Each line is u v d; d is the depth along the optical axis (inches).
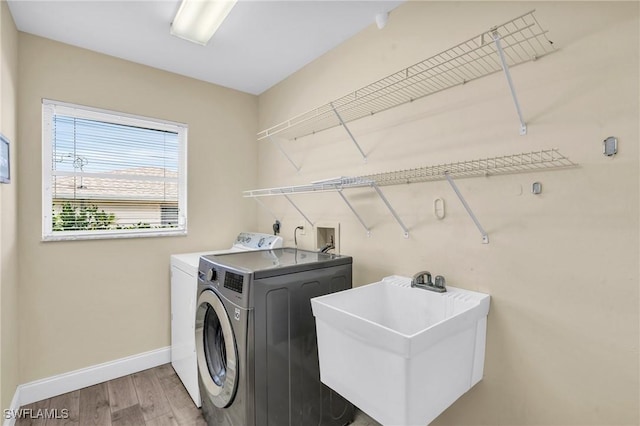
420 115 64.3
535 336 48.0
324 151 89.7
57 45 81.7
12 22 70.5
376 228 73.7
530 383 48.6
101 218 90.9
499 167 50.3
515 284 50.2
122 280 91.5
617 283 40.4
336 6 68.5
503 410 51.7
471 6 55.5
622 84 39.9
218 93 110.4
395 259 69.5
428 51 62.0
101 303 88.1
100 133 90.4
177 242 101.3
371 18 72.8
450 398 46.3
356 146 79.4
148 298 95.8
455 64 57.5
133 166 96.0
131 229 95.8
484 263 54.2
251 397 55.8
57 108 82.7
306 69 95.3
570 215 44.3
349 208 80.9
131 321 92.8
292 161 101.3
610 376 41.0
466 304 50.5
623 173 39.8
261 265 62.2
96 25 75.0
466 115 56.4
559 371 45.5
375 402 43.0
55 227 83.7
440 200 60.9
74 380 83.4
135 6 68.1
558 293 45.6
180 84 102.0
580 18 43.3
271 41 82.5
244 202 116.6
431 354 41.9
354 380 46.1
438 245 61.3
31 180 78.0
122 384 86.2
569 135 44.3
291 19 73.1
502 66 46.6
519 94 49.4
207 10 68.2
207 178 107.8
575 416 44.0
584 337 43.1
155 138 99.9
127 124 93.9
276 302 59.2
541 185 47.3
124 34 79.0
